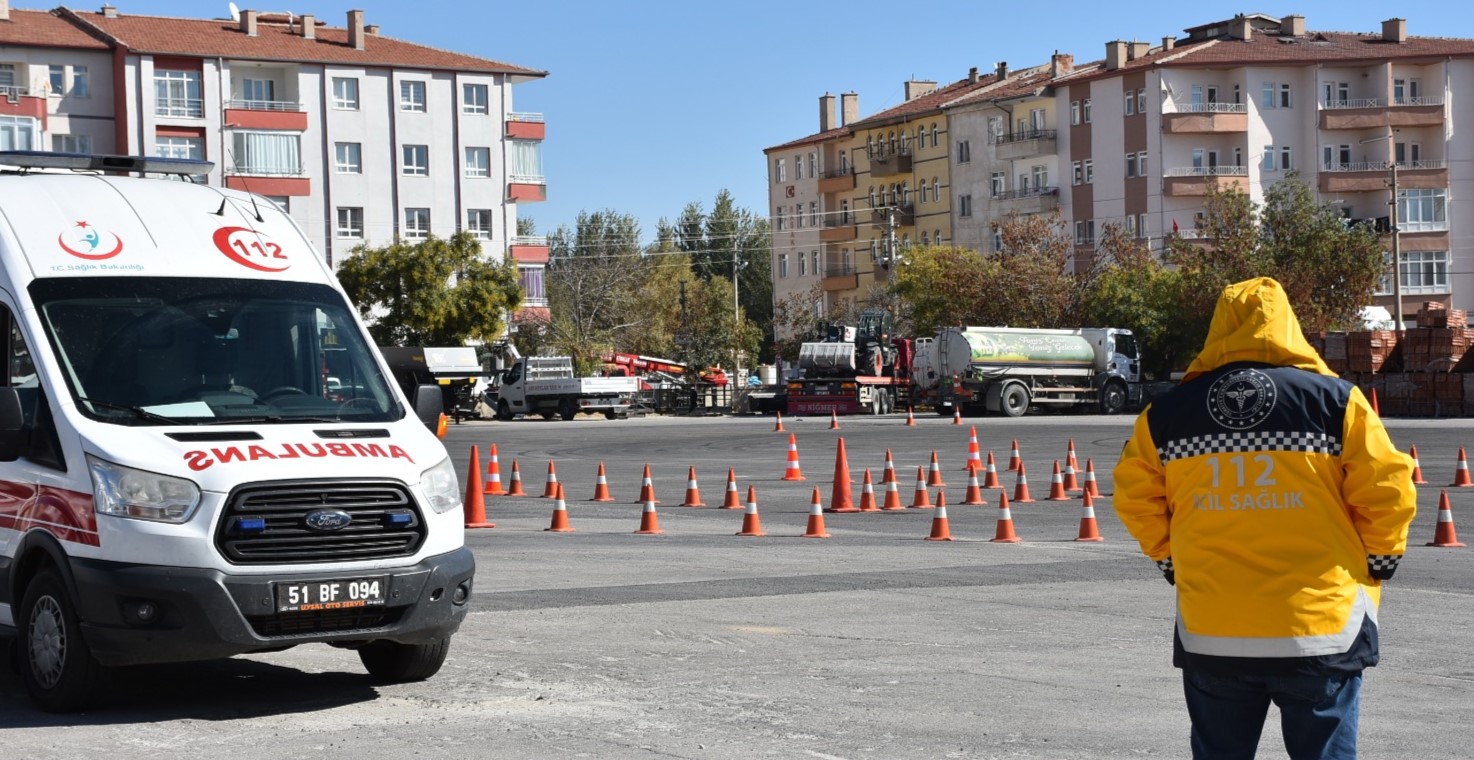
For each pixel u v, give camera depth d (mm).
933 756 7082
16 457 8641
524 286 81188
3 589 8812
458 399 62312
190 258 9383
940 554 15484
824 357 59562
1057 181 83875
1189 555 4785
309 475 8266
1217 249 63562
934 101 96125
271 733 7852
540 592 12734
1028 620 11109
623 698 8547
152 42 73938
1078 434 39062
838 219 102188
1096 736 7410
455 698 8656
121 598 8016
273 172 75625
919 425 46812
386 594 8359
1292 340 4805
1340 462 4672
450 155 80000
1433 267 76812
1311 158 77000
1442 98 76500
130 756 7371
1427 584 12852
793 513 20656
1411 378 46438
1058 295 65938
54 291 8961
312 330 9344
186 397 8727
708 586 13078
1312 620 4609
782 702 8352
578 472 29406
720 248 146625
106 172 10320
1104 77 79812
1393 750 7043
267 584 8070
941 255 73188
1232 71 77062
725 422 53938
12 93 70250
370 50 79062
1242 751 4820
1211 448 4754
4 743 7688
